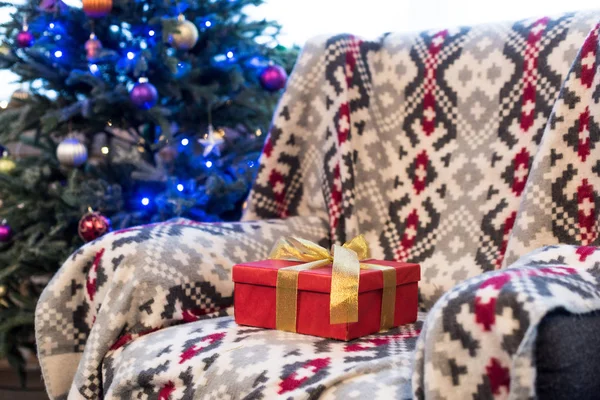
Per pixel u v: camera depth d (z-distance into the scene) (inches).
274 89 123.2
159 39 119.0
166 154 120.6
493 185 95.0
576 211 87.2
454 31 101.1
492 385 56.2
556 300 55.0
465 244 94.7
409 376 69.5
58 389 89.2
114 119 120.6
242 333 82.8
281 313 83.0
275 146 102.5
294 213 103.7
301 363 75.7
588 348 55.8
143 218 120.9
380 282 83.6
